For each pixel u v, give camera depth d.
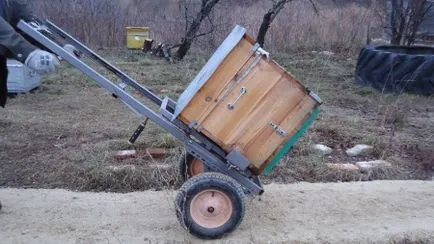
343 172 5.65
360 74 10.15
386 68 9.52
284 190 5.18
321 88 9.80
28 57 3.55
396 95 9.25
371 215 4.72
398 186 5.36
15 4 4.28
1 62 4.10
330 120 7.56
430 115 8.16
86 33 14.43
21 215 4.52
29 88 8.73
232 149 4.00
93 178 5.25
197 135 4.09
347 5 19.08
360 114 8.07
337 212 4.75
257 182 4.38
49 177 5.35
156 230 4.34
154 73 10.56
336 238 4.30
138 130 4.30
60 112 7.70
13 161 5.71
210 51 12.73
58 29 4.48
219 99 3.92
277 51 13.44
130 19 15.14
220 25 12.46
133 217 4.55
